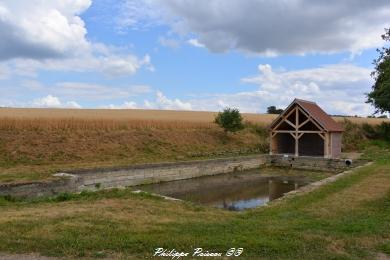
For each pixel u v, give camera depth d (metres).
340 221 9.40
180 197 18.73
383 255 6.93
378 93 37.75
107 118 34.94
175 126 36.94
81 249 6.82
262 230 8.26
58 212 9.80
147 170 22.75
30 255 6.56
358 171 20.48
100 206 10.82
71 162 23.61
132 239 7.34
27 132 25.83
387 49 38.53
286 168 31.52
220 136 38.88
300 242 7.41
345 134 44.47
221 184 23.11
